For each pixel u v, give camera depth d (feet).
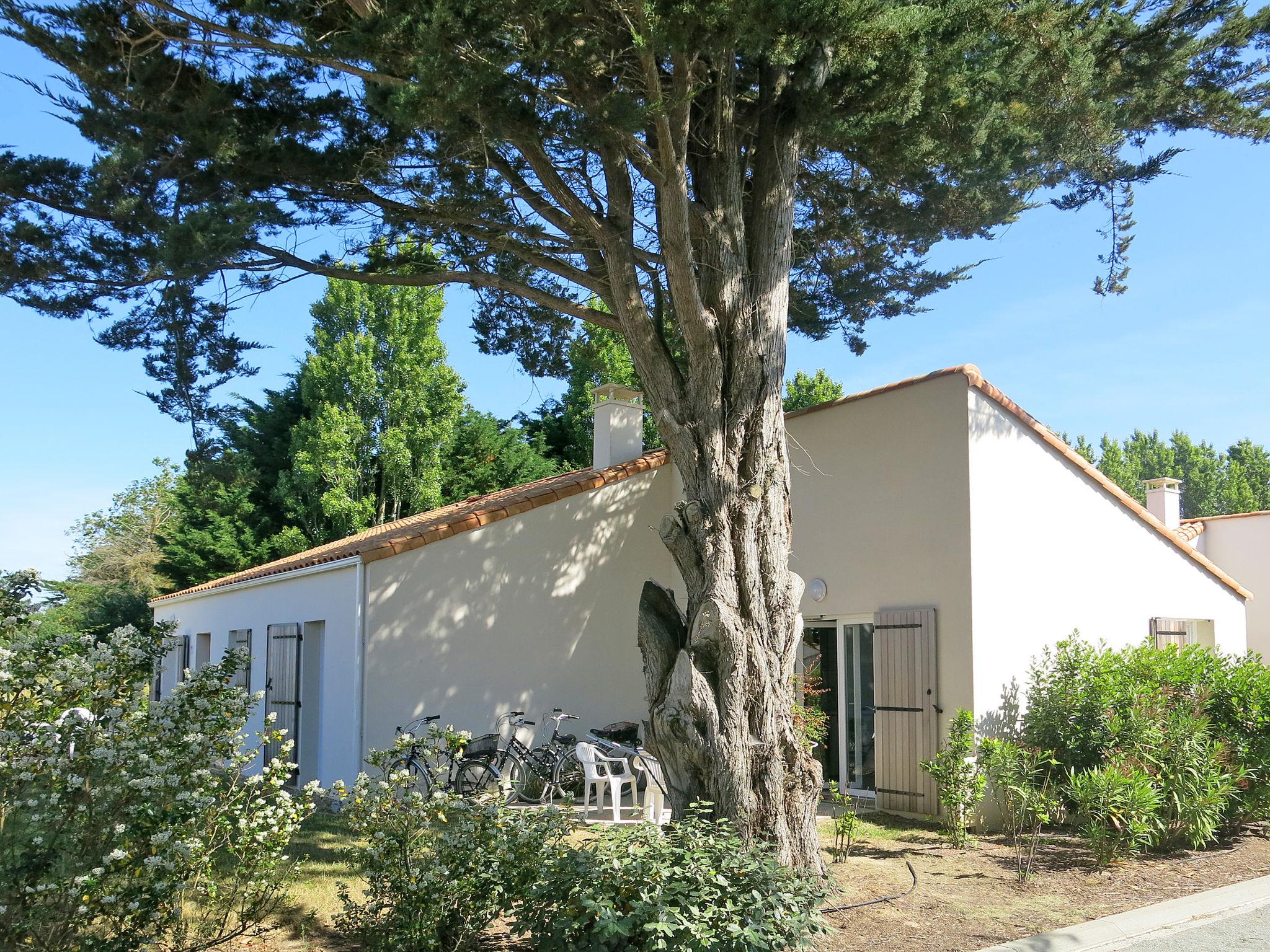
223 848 18.01
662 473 45.75
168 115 24.38
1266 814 32.04
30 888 14.51
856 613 37.93
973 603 33.58
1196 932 21.33
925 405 36.04
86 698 17.35
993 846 29.86
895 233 34.45
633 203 28.14
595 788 39.50
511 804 35.47
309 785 19.02
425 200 28.76
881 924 21.29
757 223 27.43
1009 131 29.94
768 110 27.71
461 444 97.50
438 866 18.10
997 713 33.63
